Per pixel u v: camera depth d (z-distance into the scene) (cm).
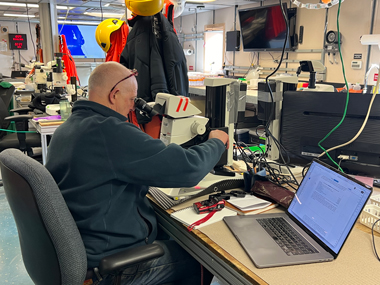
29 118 334
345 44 524
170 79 250
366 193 102
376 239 117
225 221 129
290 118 169
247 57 730
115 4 715
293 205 133
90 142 119
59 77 379
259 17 629
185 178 124
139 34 251
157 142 123
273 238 116
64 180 121
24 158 111
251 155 181
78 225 121
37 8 822
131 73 134
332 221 111
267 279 95
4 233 267
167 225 143
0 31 1093
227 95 160
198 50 911
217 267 112
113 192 123
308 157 168
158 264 134
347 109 152
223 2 694
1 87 402
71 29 1014
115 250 126
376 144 149
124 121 130
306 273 98
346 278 96
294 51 604
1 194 345
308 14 573
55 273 110
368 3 487
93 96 130
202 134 155
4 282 209
